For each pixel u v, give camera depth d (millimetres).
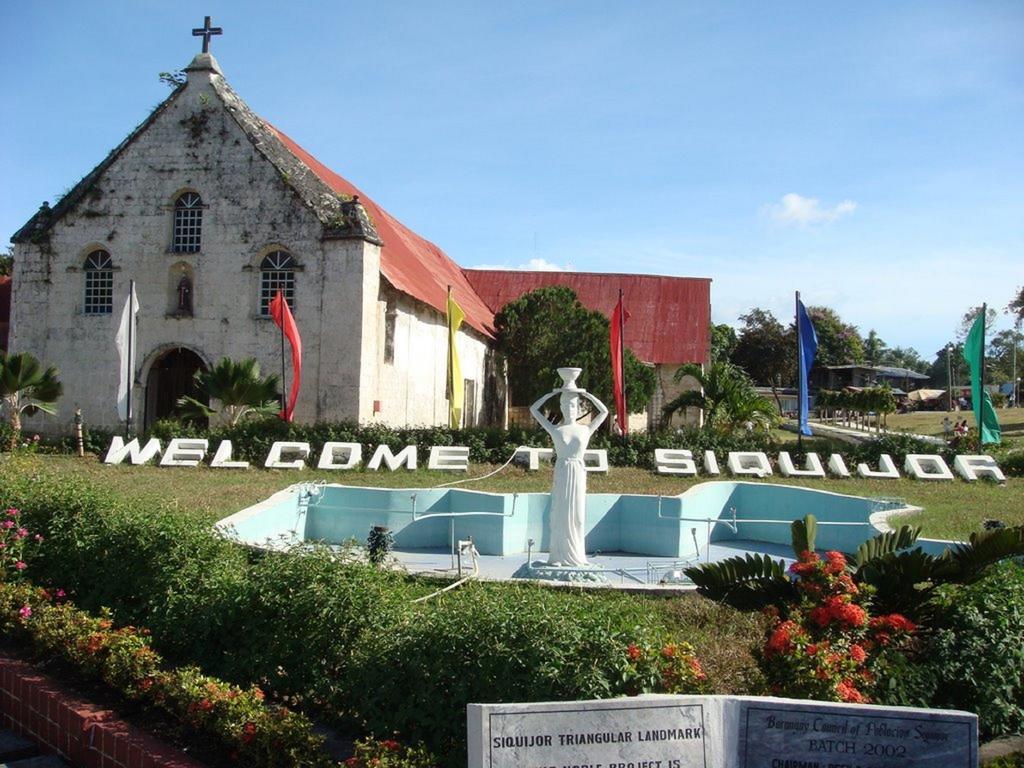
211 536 10148
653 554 17703
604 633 6730
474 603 7426
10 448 24906
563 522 13922
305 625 8195
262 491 18812
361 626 7977
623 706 5434
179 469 23047
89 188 29031
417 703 6922
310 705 7762
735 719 5555
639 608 10367
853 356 84812
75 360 28938
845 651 7418
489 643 6820
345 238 27203
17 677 8695
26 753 8156
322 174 33094
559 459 14055
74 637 8859
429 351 33438
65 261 29156
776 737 5512
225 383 25312
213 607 8695
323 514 17906
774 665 7262
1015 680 8234
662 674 6539
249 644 8359
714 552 17938
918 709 5465
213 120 28531
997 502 20094
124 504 11500
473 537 17172
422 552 16859
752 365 81625
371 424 26797
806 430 27500
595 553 17797
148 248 28719
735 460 24719
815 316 84375
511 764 5293
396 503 17641
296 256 27547
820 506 18875
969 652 8227
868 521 16859
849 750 5465
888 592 8914
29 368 25422
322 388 27109
